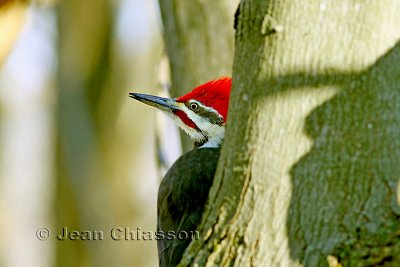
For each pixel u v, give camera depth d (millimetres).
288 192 8375
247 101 8727
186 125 13266
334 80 8445
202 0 14156
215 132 13078
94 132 21594
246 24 8859
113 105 21828
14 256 27531
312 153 8375
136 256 21469
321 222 8234
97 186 21438
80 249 21375
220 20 14125
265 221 8398
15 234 27828
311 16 8562
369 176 8273
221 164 8938
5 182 28453
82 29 21438
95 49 21562
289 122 8477
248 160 8602
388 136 8344
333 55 8477
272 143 8500
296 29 8570
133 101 22062
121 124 21891
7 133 28859
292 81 8516
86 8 21391
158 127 15102
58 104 21812
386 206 8188
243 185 8609
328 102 8422
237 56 8953
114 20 21797
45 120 28469
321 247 8180
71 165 21500
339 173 8297
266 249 8336
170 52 14609
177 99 13398
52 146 22828
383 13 8539
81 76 21516
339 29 8516
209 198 9070
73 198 21516
